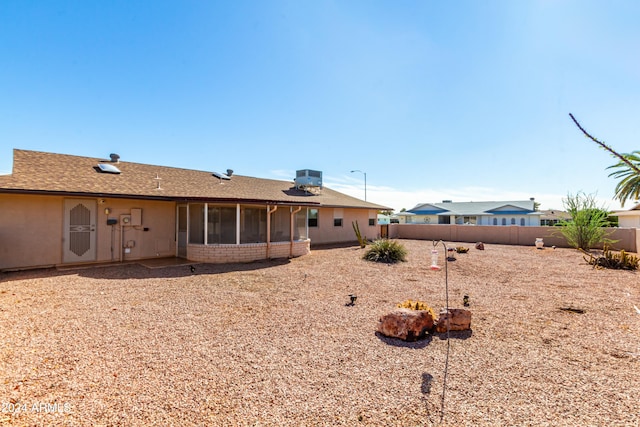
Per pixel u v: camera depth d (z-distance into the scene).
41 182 9.52
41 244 9.49
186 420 2.57
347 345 4.14
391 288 7.53
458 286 7.82
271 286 7.58
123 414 2.63
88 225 10.33
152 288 7.20
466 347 4.11
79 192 9.41
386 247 12.48
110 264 10.38
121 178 11.94
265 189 17.69
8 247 8.96
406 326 4.33
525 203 34.38
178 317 5.20
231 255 11.15
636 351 4.00
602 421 2.58
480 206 36.38
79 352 3.82
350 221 20.84
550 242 18.84
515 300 6.51
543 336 4.52
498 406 2.79
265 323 4.96
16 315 5.17
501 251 15.91
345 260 12.12
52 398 2.85
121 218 10.95
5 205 8.91
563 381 3.24
